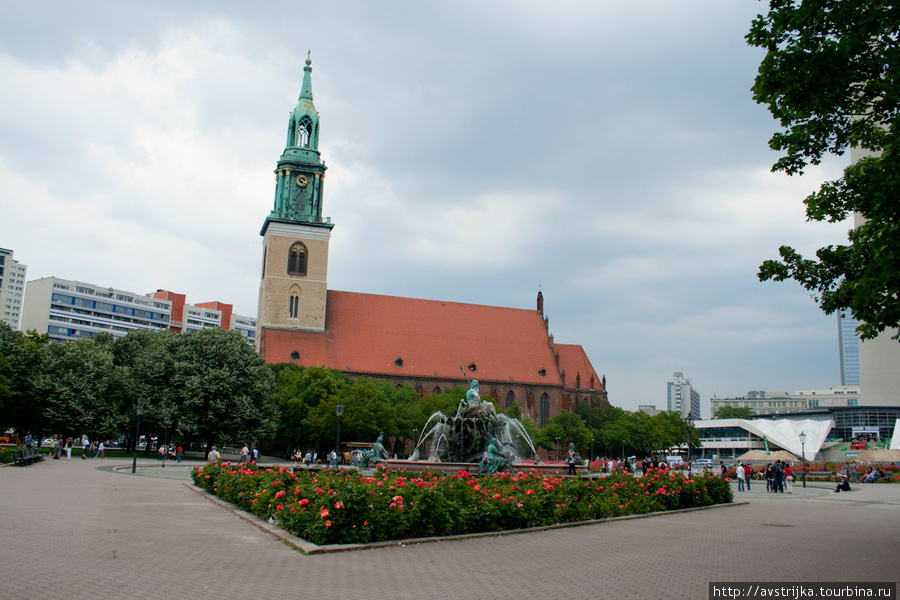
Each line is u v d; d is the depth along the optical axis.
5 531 18.50
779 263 23.78
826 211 22.30
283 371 109.94
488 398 117.56
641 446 131.50
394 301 140.38
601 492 29.38
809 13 19.92
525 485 26.38
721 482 37.44
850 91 20.38
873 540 23.00
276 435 102.56
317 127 130.62
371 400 98.75
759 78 21.06
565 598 13.16
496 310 147.25
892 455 91.38
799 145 22.19
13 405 78.88
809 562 18.08
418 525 19.97
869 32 19.20
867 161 21.09
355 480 19.91
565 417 125.88
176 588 12.70
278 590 12.82
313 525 18.03
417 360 132.75
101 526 20.28
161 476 47.75
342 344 129.25
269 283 125.12
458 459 46.50
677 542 21.36
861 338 22.53
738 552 19.58
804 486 64.06
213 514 24.28
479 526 21.88
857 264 21.53
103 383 85.12
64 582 12.81
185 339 90.44
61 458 70.44
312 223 127.12
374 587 13.38
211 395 84.62
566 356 149.00
